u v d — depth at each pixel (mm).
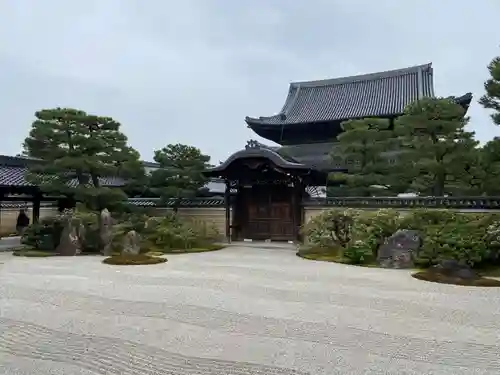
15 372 6547
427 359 7078
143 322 9211
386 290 12680
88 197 24547
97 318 9539
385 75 39125
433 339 8094
